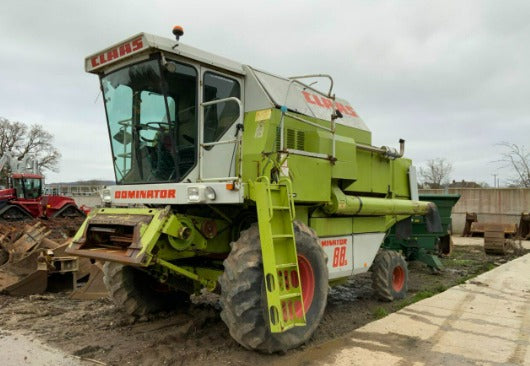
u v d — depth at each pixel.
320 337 5.00
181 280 5.41
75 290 6.88
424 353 4.34
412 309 6.02
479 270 10.26
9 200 18.39
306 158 5.11
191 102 4.85
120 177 5.50
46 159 54.16
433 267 9.59
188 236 4.50
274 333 4.14
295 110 5.46
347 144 5.91
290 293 4.27
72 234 12.05
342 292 7.63
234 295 4.01
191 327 5.08
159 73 4.64
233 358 4.18
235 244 4.26
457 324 5.31
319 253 4.82
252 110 5.24
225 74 5.13
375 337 4.82
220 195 4.33
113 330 5.16
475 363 4.09
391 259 6.85
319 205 5.52
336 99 6.81
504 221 19.78
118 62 4.99
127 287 5.46
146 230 4.33
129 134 5.27
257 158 4.83
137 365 4.07
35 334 5.00
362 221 6.43
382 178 7.18
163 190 4.71
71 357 4.27
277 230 4.31
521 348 4.50
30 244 8.19
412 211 7.34
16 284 6.85
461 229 20.62
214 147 4.96
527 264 10.32
